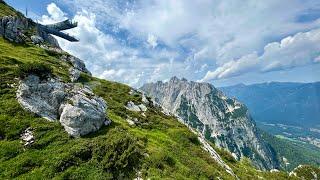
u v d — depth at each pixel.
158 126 62.94
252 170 76.94
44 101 42.81
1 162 33.12
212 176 44.03
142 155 40.06
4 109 40.28
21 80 44.28
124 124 54.78
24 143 36.28
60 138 38.28
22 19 123.19
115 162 35.66
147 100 82.88
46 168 33.56
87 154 36.44
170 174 38.84
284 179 83.81
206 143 67.62
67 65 93.38
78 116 40.38
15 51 85.31
